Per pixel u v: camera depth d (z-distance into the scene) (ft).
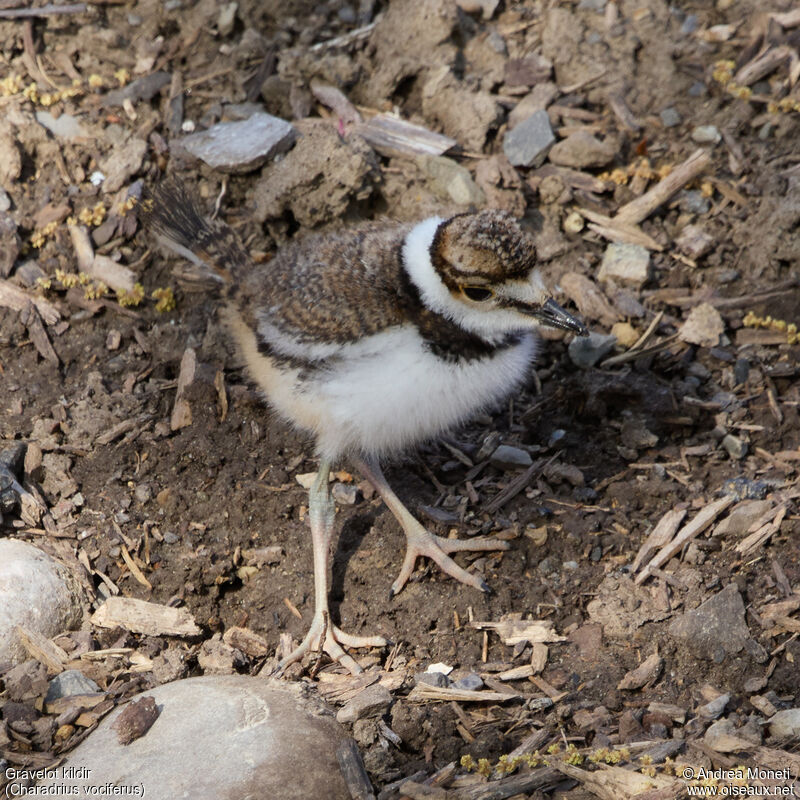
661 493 29.63
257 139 36.06
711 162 37.65
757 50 40.45
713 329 33.19
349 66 39.52
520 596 27.66
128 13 41.63
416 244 25.95
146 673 25.84
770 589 26.94
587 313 34.12
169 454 30.94
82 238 35.32
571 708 24.77
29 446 30.42
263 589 28.14
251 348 28.35
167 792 21.52
